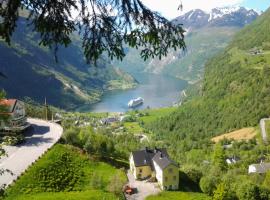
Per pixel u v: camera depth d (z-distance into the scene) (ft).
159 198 264.11
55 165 249.34
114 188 241.14
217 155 513.04
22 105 301.84
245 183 285.64
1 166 231.91
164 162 287.89
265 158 544.21
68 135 297.12
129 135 603.67
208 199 270.87
